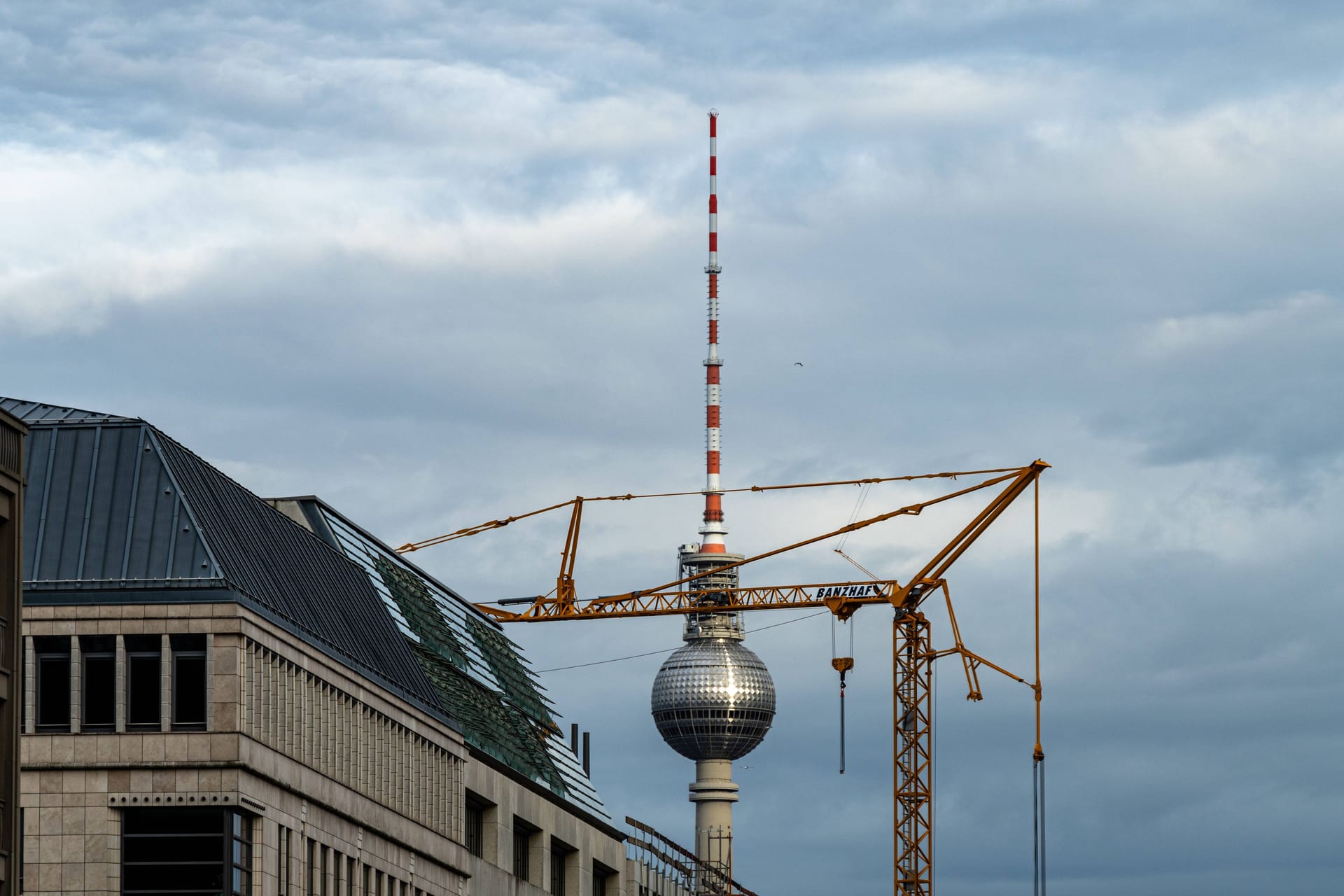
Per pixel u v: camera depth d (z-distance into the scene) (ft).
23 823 585.63
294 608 653.71
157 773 588.09
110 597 595.06
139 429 637.71
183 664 594.65
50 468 627.87
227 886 586.04
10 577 505.25
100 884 583.17
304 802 636.07
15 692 501.56
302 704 638.53
